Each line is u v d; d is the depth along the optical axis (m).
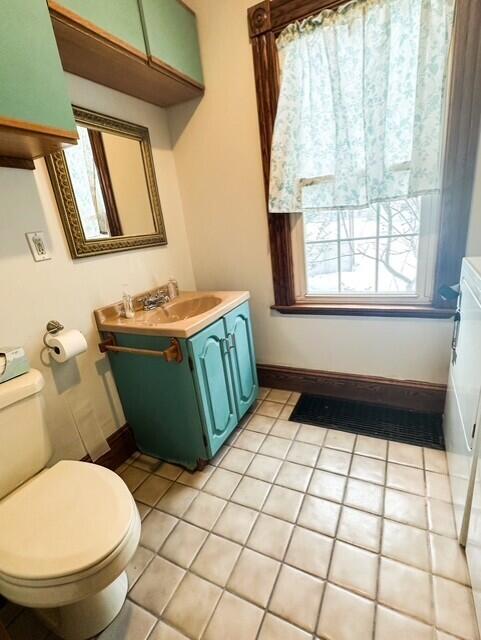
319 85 1.52
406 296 1.75
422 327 1.73
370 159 1.46
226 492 1.48
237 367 1.79
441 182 1.45
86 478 1.07
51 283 1.37
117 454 1.71
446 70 1.30
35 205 1.29
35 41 0.97
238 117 1.79
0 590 0.83
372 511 1.30
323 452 1.65
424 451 1.58
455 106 1.32
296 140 1.61
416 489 1.38
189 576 1.14
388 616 0.97
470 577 1.02
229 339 1.69
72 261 1.45
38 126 0.98
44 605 0.80
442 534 1.18
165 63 1.48
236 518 1.34
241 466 1.62
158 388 1.55
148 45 1.38
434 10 1.23
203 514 1.38
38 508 0.96
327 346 2.02
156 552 1.24
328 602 1.02
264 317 2.16
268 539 1.24
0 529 0.90
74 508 0.95
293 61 1.52
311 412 1.98
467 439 1.05
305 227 1.88
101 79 1.48
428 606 0.98
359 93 1.44
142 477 1.62
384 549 1.15
